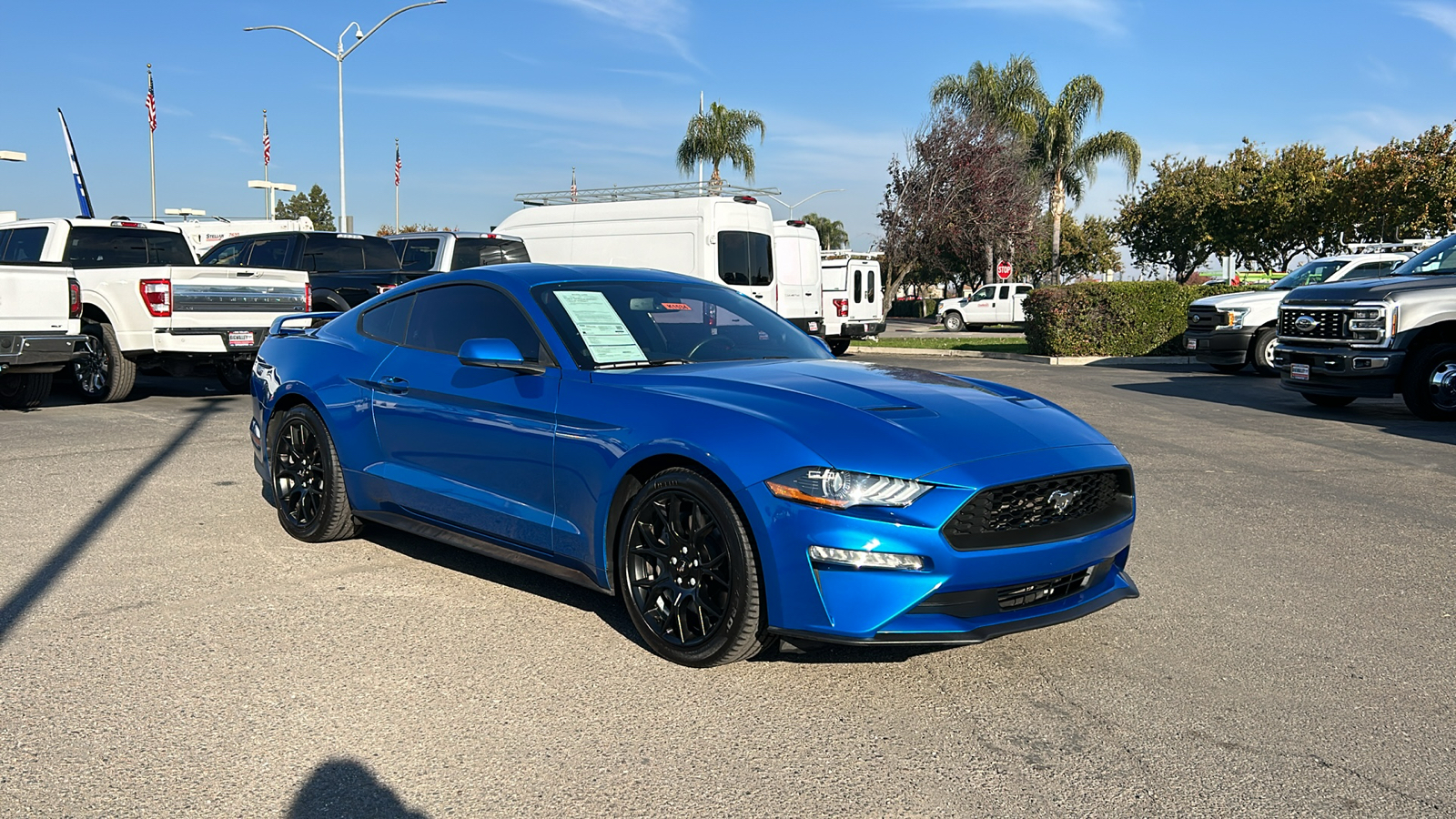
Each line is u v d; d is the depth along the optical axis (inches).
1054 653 158.2
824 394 154.8
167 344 424.8
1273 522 245.0
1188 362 777.6
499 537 177.5
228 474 286.4
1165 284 800.3
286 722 131.7
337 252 580.4
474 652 156.4
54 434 355.6
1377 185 1339.8
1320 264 668.7
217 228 852.6
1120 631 169.0
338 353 213.6
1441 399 419.5
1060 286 845.2
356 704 137.3
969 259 1604.3
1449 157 1280.8
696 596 148.3
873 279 1044.5
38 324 390.9
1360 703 140.1
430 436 187.3
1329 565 208.5
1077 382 594.9
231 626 166.9
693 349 183.8
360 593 184.7
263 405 228.4
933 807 111.7
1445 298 424.8
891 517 134.3
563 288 187.0
